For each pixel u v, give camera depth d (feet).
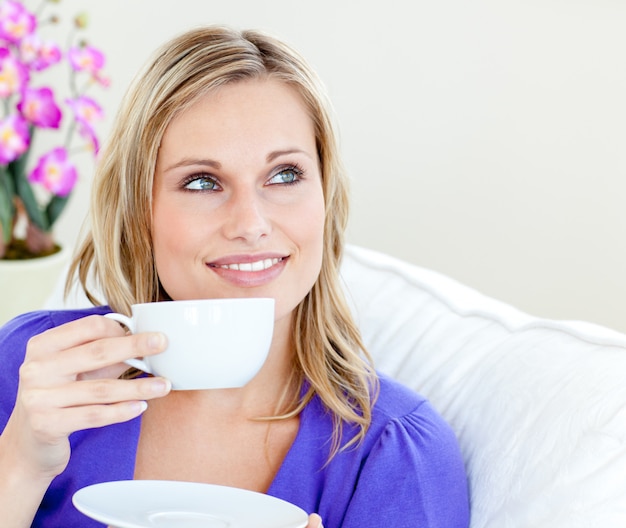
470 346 4.97
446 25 9.62
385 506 4.38
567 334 4.58
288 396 4.68
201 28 4.23
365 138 10.29
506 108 9.39
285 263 4.20
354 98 10.28
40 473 3.80
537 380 4.41
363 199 10.41
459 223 9.87
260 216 4.08
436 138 9.88
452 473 4.41
